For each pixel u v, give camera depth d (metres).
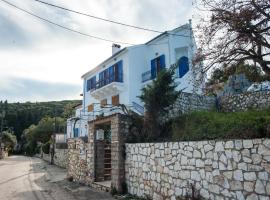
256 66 8.67
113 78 27.94
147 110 14.34
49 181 21.86
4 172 29.41
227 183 8.52
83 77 35.56
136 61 26.27
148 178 12.38
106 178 17.86
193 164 9.91
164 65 24.58
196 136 10.73
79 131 35.84
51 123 70.94
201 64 8.72
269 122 8.31
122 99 26.59
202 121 11.95
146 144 12.71
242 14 7.49
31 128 80.12
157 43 25.72
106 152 18.25
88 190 16.22
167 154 11.29
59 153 39.09
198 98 17.94
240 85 18.22
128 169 14.00
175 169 10.77
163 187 11.36
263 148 7.54
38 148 71.62
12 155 86.19
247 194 7.87
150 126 14.20
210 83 9.41
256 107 16.75
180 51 24.14
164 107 14.36
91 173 17.64
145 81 25.53
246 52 7.97
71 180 21.06
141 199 12.45
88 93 34.44
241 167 8.11
